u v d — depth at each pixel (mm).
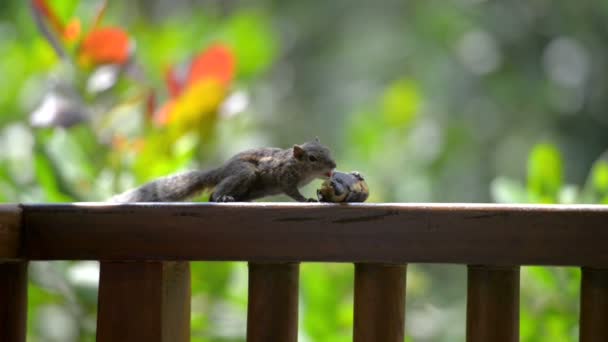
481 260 4480
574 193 9758
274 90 24547
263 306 4734
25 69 14414
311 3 28547
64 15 10977
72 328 12547
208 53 10945
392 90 19891
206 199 7633
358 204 4602
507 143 24500
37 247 4945
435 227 4508
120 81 11648
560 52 24031
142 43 14297
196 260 4746
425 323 15820
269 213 4664
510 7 24375
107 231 4859
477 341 4562
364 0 28641
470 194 23750
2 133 14523
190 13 21406
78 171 9789
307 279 10258
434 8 25688
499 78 24359
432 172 21312
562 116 24172
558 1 24078
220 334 10047
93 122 10539
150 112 10680
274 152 6840
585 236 4402
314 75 28031
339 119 27016
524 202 9828
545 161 9773
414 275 15094
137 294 4840
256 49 14484
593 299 4508
